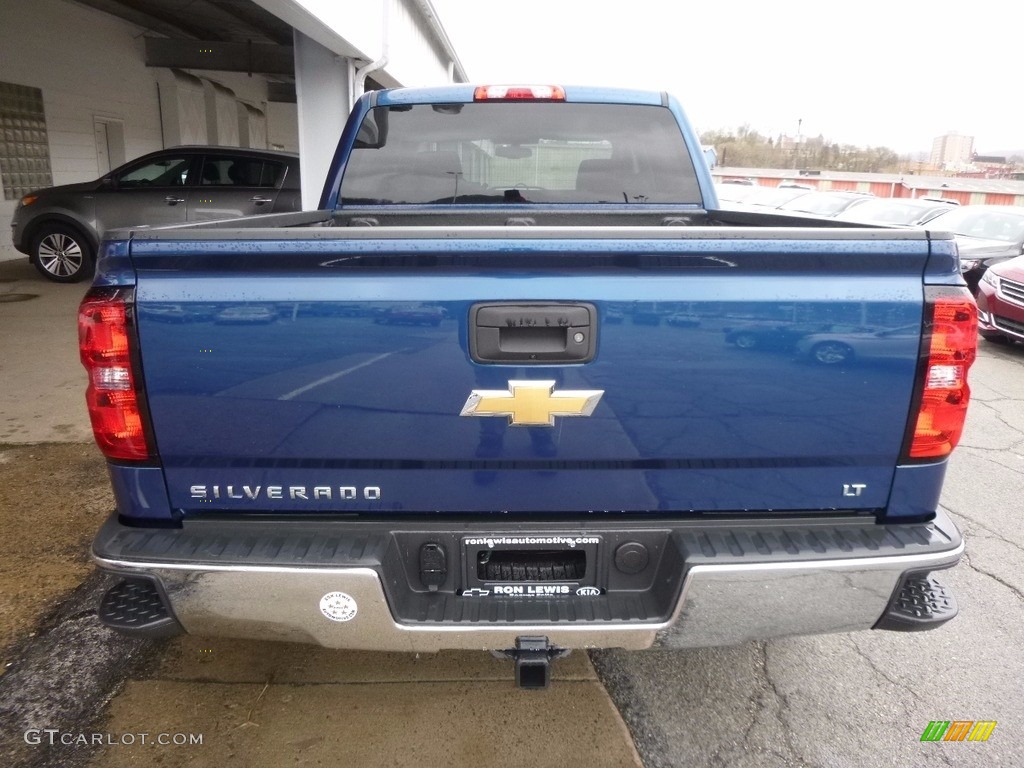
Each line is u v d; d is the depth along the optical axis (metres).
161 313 1.83
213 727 2.40
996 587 3.37
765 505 2.00
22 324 7.58
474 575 2.03
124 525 2.01
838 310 1.84
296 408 1.88
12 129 11.27
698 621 1.95
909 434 1.93
